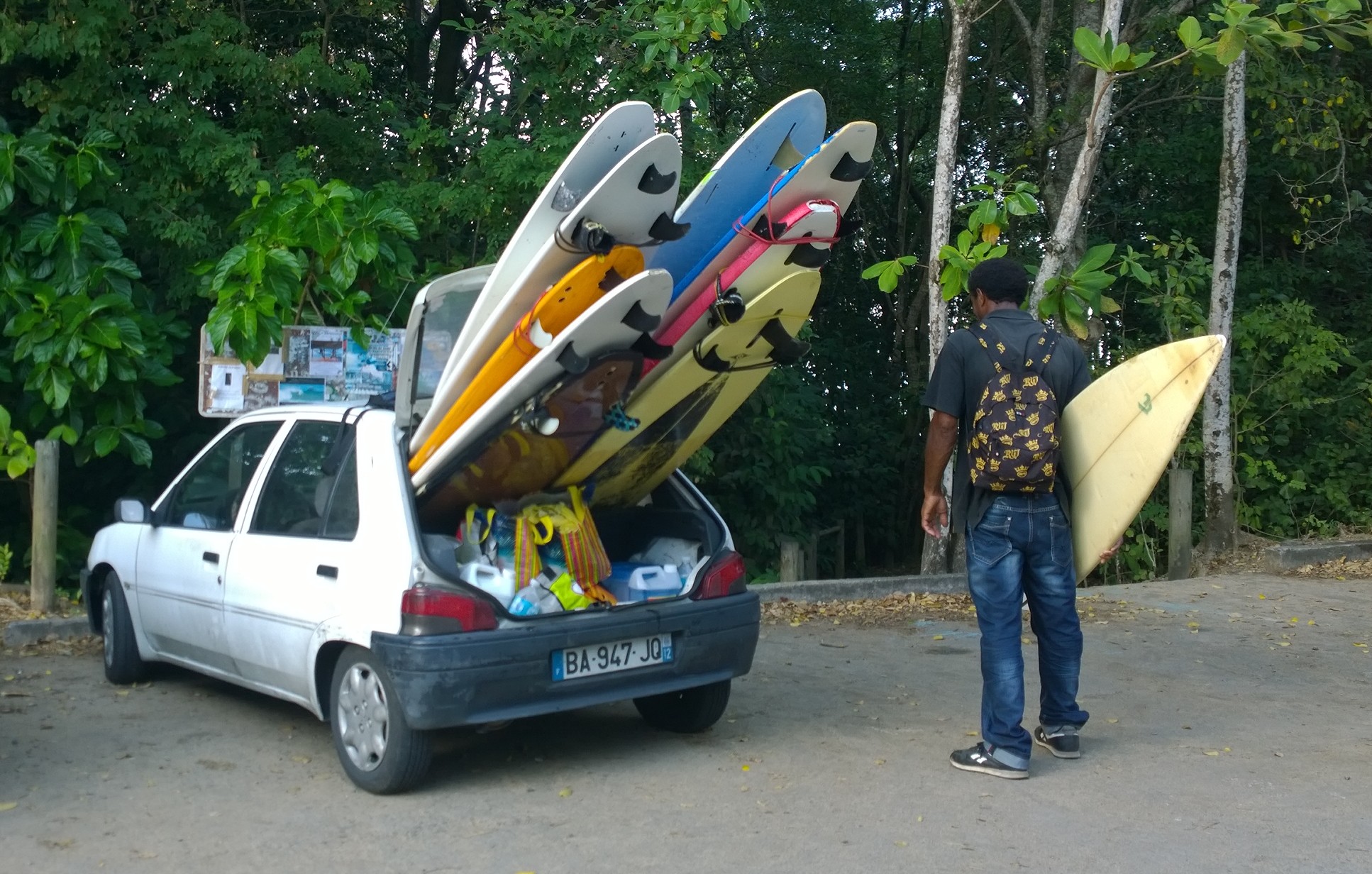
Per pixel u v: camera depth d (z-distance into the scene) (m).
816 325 21.59
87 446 9.29
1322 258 16.55
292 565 5.37
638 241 4.91
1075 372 5.30
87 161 9.16
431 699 4.72
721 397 5.55
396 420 5.34
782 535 13.37
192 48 10.65
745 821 4.73
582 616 5.07
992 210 7.83
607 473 5.63
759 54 18.53
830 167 5.05
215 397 7.99
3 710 6.26
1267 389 13.60
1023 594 5.62
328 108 12.21
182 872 4.22
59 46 10.00
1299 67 14.09
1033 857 4.36
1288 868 4.28
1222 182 12.36
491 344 4.85
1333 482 14.12
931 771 5.37
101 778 5.21
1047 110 15.27
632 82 11.06
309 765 5.41
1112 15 10.09
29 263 9.19
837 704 6.59
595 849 4.43
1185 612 9.53
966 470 5.31
